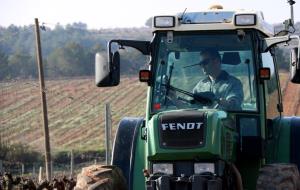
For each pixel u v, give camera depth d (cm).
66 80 15250
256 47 2047
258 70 2033
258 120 2017
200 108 2023
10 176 5128
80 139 11262
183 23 2072
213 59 2053
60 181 4969
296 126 2205
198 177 1833
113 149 2142
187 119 1873
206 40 2067
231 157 1950
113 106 12706
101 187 1916
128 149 2134
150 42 2088
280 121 2245
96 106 12912
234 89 2039
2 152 10081
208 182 1834
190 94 2048
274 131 2191
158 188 1859
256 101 2025
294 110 10238
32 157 10225
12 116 12306
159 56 2080
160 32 2086
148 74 2059
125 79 15062
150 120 1936
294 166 1944
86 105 12988
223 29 2050
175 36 2078
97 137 11306
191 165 1872
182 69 2066
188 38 2072
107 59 2045
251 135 2016
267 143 2098
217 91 2042
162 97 2055
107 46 2058
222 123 1900
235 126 2023
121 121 2212
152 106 2053
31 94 13662
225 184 1900
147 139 1916
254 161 2022
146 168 1989
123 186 2039
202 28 2055
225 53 2058
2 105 12975
